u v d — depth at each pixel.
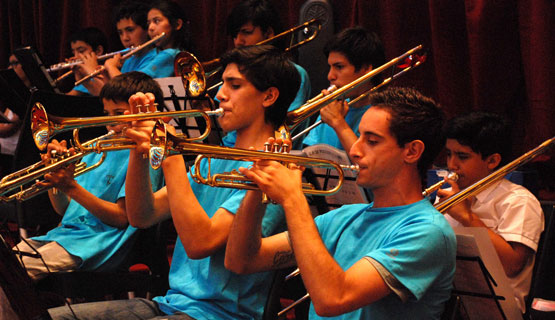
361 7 3.91
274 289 1.79
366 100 2.94
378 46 2.92
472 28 3.48
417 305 1.47
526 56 3.37
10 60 4.49
